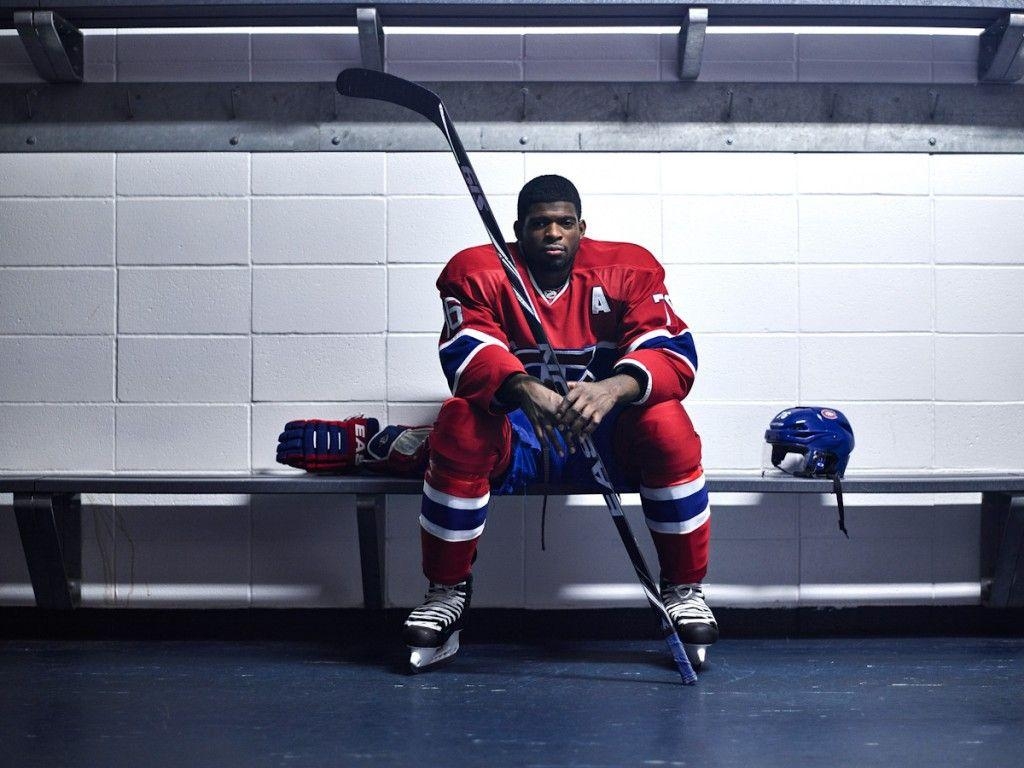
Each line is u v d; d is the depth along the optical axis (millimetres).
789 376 2676
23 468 2668
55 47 2586
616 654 2314
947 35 2725
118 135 2688
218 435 2668
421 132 2686
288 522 2648
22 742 1528
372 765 1396
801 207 2691
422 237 2678
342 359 2674
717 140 2680
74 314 2686
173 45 2723
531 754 1446
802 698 1815
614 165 2688
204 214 2693
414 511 2633
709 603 2641
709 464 2662
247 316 2680
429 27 2691
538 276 2174
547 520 2627
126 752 1469
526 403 1898
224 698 1834
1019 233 2713
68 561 2596
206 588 2645
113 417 2674
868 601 2648
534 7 2541
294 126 2688
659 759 1421
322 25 2662
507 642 2520
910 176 2705
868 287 2689
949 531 2664
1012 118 2713
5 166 2695
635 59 2709
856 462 2676
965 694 1852
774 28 2721
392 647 2430
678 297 2678
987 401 2691
